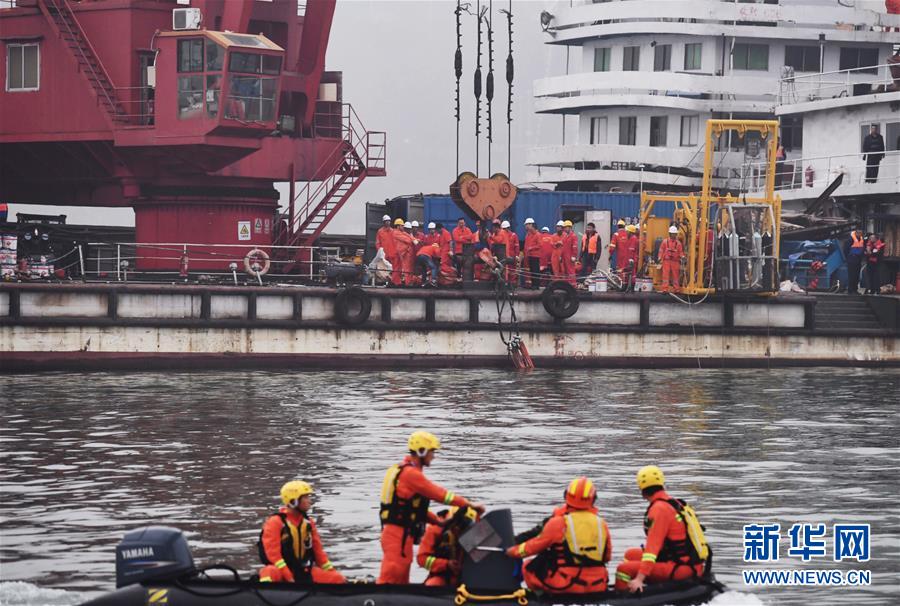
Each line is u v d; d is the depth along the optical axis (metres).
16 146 91.81
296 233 91.94
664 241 83.12
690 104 110.88
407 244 81.75
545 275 82.88
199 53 82.88
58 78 88.12
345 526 35.31
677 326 84.00
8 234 79.88
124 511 37.25
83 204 99.12
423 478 26.42
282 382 71.38
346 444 49.66
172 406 60.59
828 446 50.56
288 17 96.12
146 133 84.75
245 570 30.55
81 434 51.84
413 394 66.44
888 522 36.75
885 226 94.75
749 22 112.06
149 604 25.72
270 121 85.12
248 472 43.53
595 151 113.38
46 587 29.25
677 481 42.69
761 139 82.75
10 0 90.19
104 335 74.44
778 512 37.94
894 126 96.94
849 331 86.56
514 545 25.94
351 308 78.69
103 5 87.38
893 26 113.50
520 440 51.12
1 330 72.62
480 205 81.31
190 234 88.69
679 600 25.83
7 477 42.53
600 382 73.88
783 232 94.06
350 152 94.00
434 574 26.80
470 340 80.94
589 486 25.69
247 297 77.12
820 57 113.94
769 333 85.25
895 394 69.12
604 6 114.44
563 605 25.42
